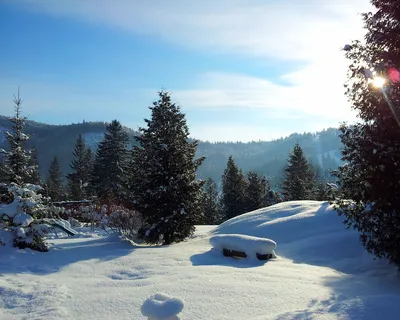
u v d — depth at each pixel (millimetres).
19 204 8805
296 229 11281
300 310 4477
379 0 7336
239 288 5445
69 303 5152
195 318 4414
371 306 4473
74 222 18094
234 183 43844
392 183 6574
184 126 12977
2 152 15945
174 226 11906
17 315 4789
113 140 38312
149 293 5375
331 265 8398
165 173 11969
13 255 7801
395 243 6898
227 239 8336
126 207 15406
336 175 7734
